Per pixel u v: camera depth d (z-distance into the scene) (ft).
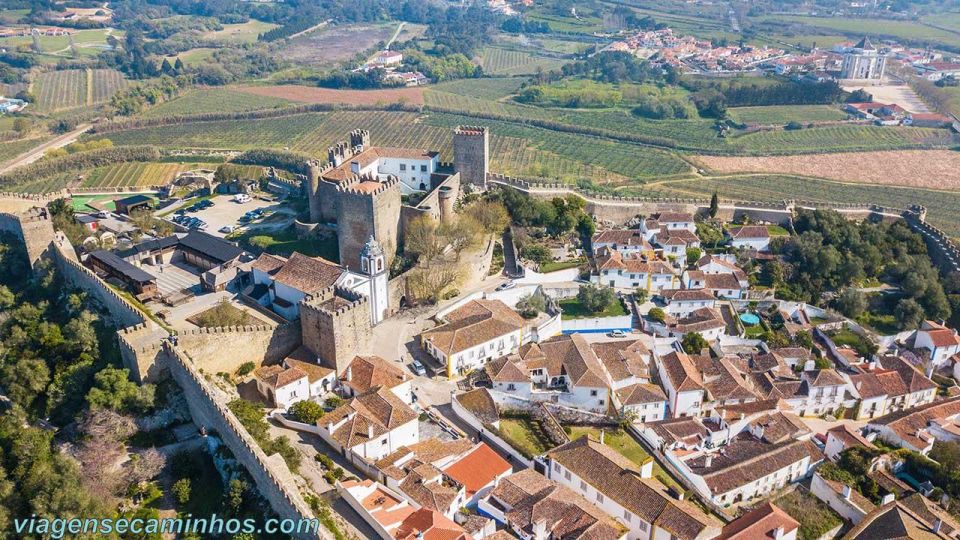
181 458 358.43
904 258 645.51
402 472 364.38
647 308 572.92
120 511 337.52
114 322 451.94
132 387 380.99
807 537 381.81
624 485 367.86
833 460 444.55
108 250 545.85
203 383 374.02
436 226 569.64
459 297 545.85
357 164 616.39
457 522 351.05
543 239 630.33
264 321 460.55
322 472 361.71
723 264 608.19
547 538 343.46
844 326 575.79
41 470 342.85
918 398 512.22
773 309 586.04
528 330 513.04
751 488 406.41
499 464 384.47
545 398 460.96
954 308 604.49
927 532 361.10
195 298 491.72
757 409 469.57
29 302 491.72
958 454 431.43
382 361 446.19
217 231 638.53
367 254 490.90
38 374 408.26
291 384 410.52
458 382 464.24
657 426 443.73
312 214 611.47
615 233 629.10
